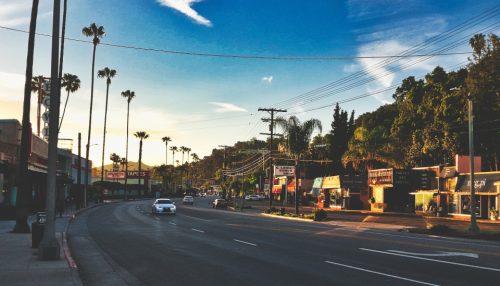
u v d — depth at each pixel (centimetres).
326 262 1406
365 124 8475
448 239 2323
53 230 1387
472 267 1305
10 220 3241
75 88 7100
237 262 1416
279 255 1577
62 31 3322
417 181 5459
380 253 1630
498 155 5141
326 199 7581
